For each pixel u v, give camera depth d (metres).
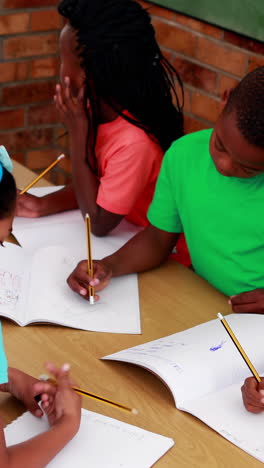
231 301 1.35
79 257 1.50
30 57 2.73
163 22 2.38
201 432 1.04
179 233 1.54
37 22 2.67
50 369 1.02
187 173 1.45
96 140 1.65
